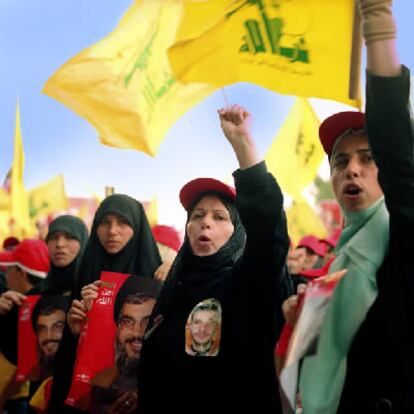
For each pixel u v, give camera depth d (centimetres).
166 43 401
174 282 354
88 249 454
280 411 317
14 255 590
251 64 343
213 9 348
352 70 308
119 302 396
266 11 340
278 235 307
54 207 926
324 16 332
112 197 453
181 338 336
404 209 258
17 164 737
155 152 399
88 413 422
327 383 265
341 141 292
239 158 309
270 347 317
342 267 272
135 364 388
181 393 331
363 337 265
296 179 611
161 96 402
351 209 283
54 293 512
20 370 467
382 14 255
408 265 264
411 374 257
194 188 364
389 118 253
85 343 394
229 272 340
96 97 395
